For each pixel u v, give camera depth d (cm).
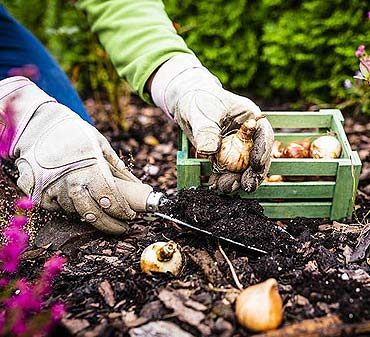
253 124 57
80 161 58
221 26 113
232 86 117
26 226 62
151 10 72
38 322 50
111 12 72
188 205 59
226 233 57
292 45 107
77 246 62
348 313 49
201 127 58
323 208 66
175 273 55
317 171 64
